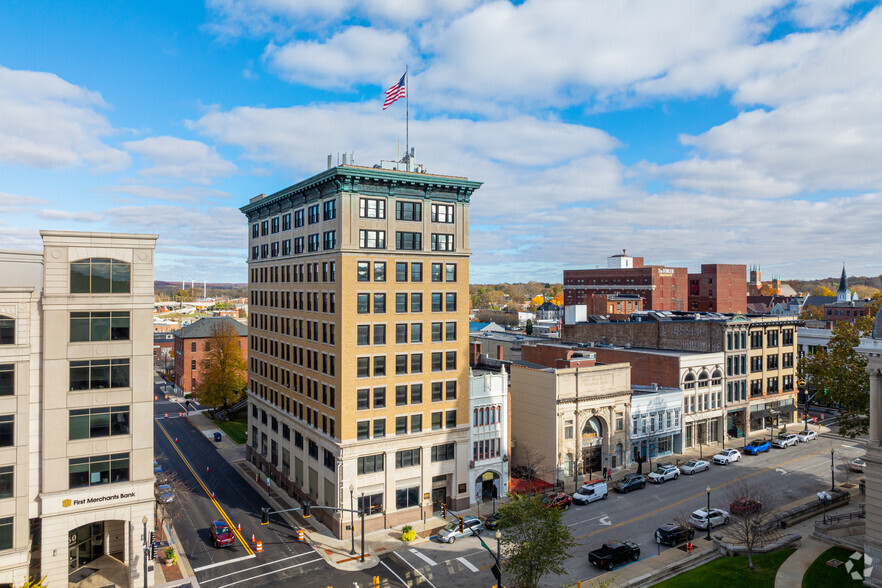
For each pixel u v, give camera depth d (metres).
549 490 60.09
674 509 54.56
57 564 39.03
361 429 51.22
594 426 66.25
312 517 55.06
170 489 54.91
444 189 56.06
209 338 109.19
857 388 56.50
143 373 41.97
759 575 40.12
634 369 80.62
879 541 38.66
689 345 82.62
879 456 38.59
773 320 86.06
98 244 40.69
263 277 71.00
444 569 43.78
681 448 74.25
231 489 62.97
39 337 38.97
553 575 42.34
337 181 51.09
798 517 51.00
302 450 58.69
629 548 44.03
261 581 41.84
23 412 37.69
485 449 58.41
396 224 53.59
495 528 50.78
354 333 50.91
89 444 40.22
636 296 156.12
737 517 52.75
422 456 53.97
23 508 37.53
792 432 83.25
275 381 66.56
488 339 103.31
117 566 43.97
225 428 91.31
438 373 55.22
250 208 72.75
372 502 51.88
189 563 44.84
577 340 98.19
